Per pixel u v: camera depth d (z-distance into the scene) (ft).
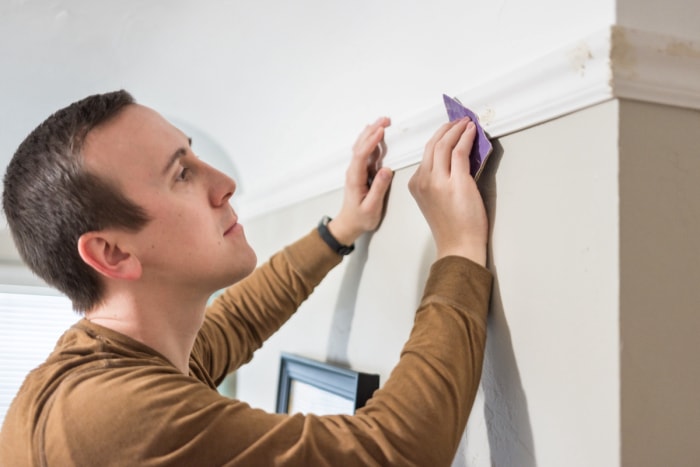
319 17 3.69
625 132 1.99
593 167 2.07
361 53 3.55
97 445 2.10
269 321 3.76
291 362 4.54
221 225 2.81
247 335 3.71
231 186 2.87
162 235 2.57
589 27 2.09
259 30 4.22
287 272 3.76
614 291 1.95
